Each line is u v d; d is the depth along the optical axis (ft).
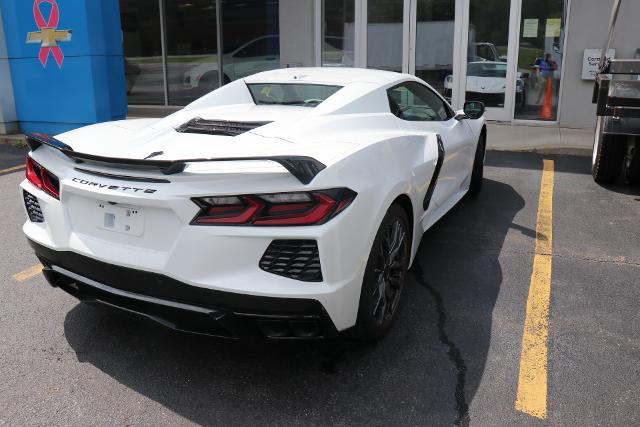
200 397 9.05
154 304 8.82
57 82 29.37
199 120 11.51
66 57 28.73
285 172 8.21
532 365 9.85
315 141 10.05
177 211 8.30
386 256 10.26
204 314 8.45
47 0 28.32
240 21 39.37
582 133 30.78
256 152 9.16
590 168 24.40
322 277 8.38
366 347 10.43
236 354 10.26
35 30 29.19
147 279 8.66
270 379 9.53
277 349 10.42
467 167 17.49
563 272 13.69
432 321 11.33
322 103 11.71
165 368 9.82
